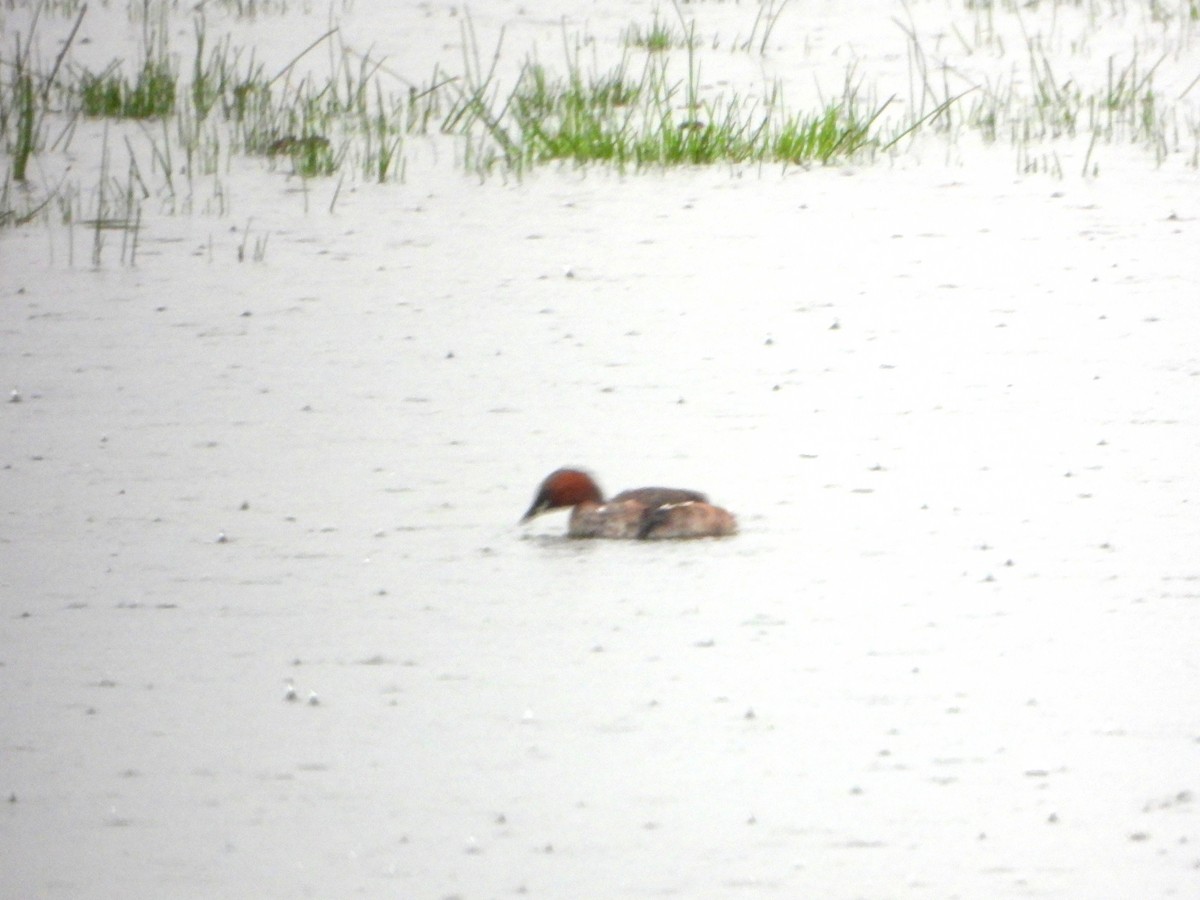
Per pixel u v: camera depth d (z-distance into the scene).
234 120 53.38
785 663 21.44
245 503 26.70
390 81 57.66
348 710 20.27
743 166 49.94
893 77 58.94
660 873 16.97
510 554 25.06
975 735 19.69
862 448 29.06
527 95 55.25
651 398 31.56
